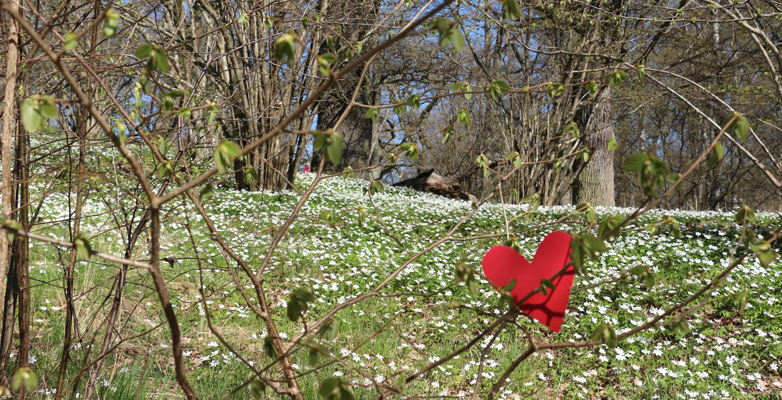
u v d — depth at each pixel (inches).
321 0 207.2
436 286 251.1
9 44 64.2
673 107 913.5
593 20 397.1
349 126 740.7
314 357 56.0
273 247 65.1
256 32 233.8
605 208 553.6
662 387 164.6
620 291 241.6
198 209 62.1
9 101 63.2
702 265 278.5
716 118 803.4
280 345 60.4
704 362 181.5
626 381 169.6
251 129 209.0
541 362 178.4
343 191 581.9
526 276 53.8
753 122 606.9
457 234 377.4
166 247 258.4
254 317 191.3
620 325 210.7
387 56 660.7
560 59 466.9
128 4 103.3
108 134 41.7
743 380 171.5
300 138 473.4
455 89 64.1
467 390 156.9
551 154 574.6
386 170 791.1
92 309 168.7
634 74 436.8
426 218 440.8
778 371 178.7
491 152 920.9
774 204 1157.1
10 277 87.4
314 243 300.2
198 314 185.5
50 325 153.3
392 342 184.5
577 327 206.5
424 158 1120.2
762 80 504.4
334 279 251.4
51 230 255.3
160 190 90.3
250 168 63.4
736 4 234.4
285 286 223.6
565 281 51.7
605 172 634.8
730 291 236.2
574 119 573.3
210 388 136.5
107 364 135.0
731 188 1035.9
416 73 708.0
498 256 55.4
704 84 478.0
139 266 45.8
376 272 269.3
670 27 294.8
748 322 212.2
